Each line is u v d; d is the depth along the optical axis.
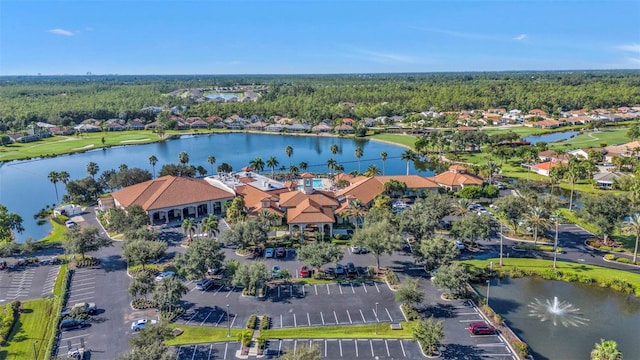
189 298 86.81
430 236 106.75
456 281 82.75
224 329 75.31
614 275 94.38
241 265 90.75
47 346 70.56
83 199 162.62
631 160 193.50
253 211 133.25
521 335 74.56
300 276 96.00
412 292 78.75
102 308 82.94
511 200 121.50
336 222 131.88
